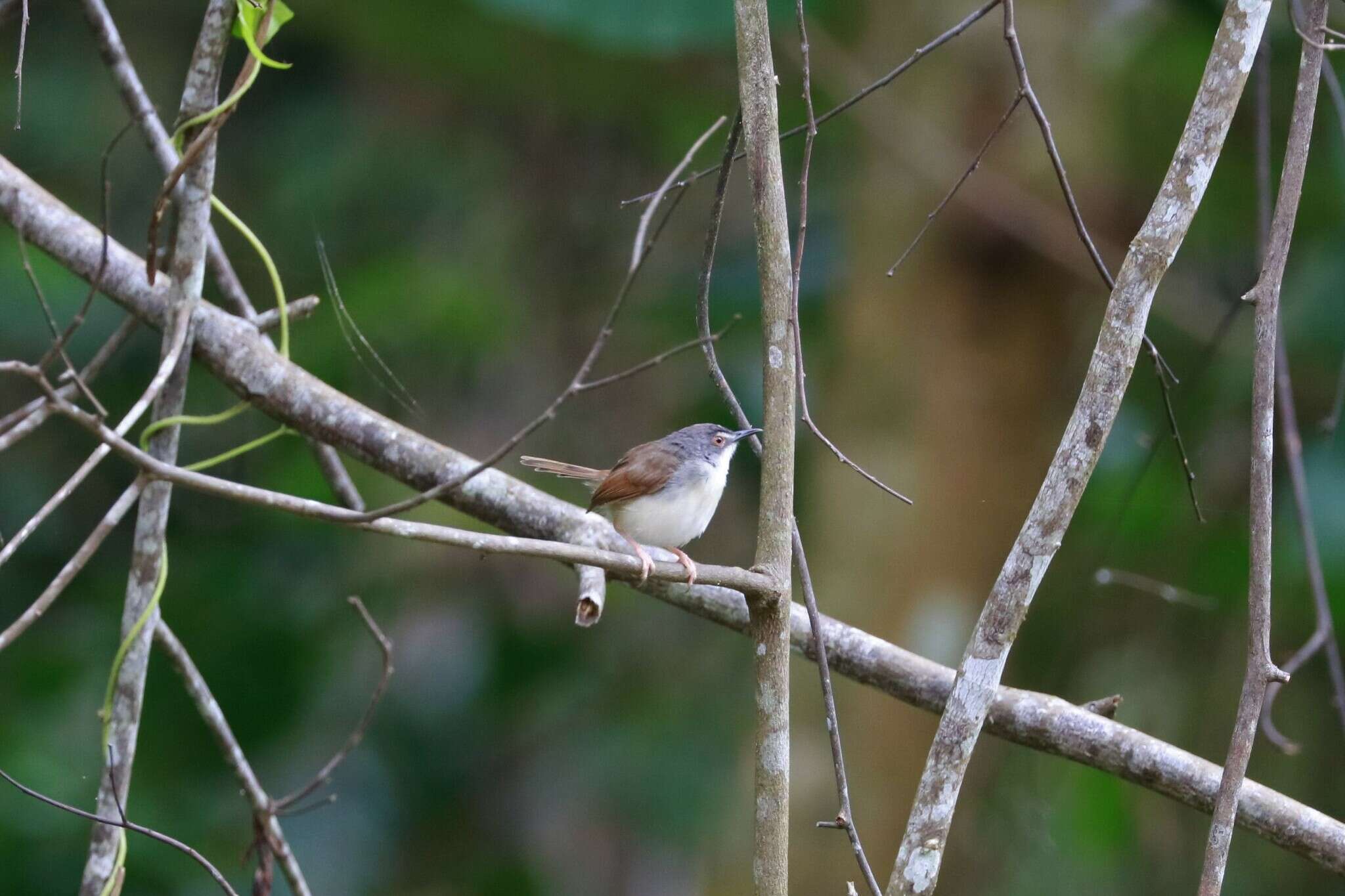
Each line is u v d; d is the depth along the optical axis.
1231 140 12.94
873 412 11.80
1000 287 11.55
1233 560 11.98
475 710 15.77
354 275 15.41
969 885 12.09
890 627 11.45
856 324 12.14
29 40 15.64
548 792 16.23
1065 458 5.17
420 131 16.69
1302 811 5.97
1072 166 11.36
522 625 15.90
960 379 11.60
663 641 16.12
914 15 11.67
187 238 6.67
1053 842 12.48
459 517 14.36
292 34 16.23
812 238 15.29
